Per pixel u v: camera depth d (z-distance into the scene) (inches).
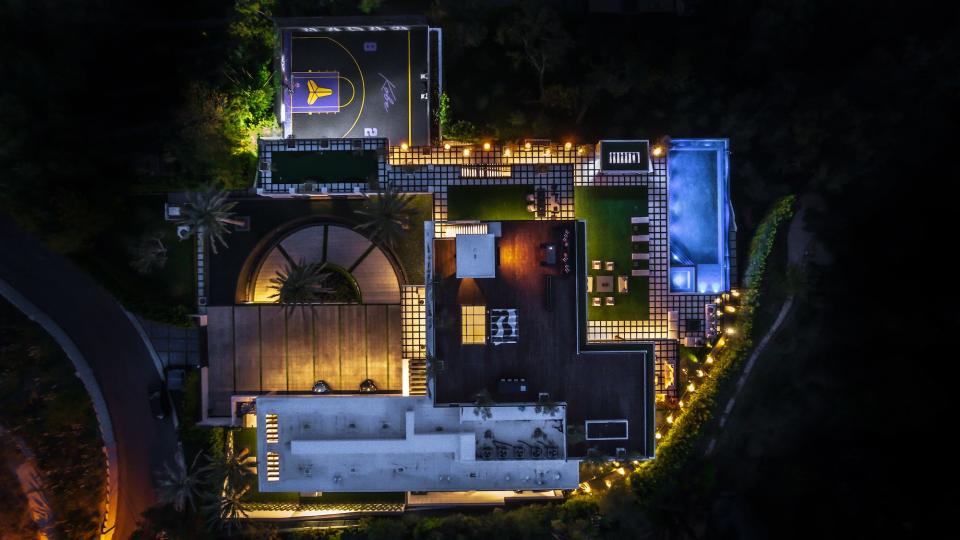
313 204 1695.4
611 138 1718.8
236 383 1676.9
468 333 1428.4
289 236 1699.1
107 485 1659.7
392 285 1689.2
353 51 1660.9
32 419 1599.4
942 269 1567.4
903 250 1605.6
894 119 1577.3
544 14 1581.0
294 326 1672.0
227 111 1566.2
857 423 1664.6
